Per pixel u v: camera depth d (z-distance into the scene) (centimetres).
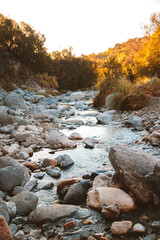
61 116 833
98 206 218
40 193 269
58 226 200
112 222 200
